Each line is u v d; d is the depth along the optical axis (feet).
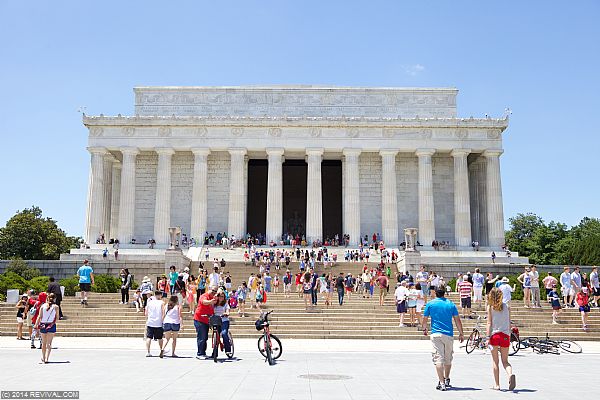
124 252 236.22
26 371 64.54
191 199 263.08
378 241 253.85
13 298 129.29
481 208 263.29
